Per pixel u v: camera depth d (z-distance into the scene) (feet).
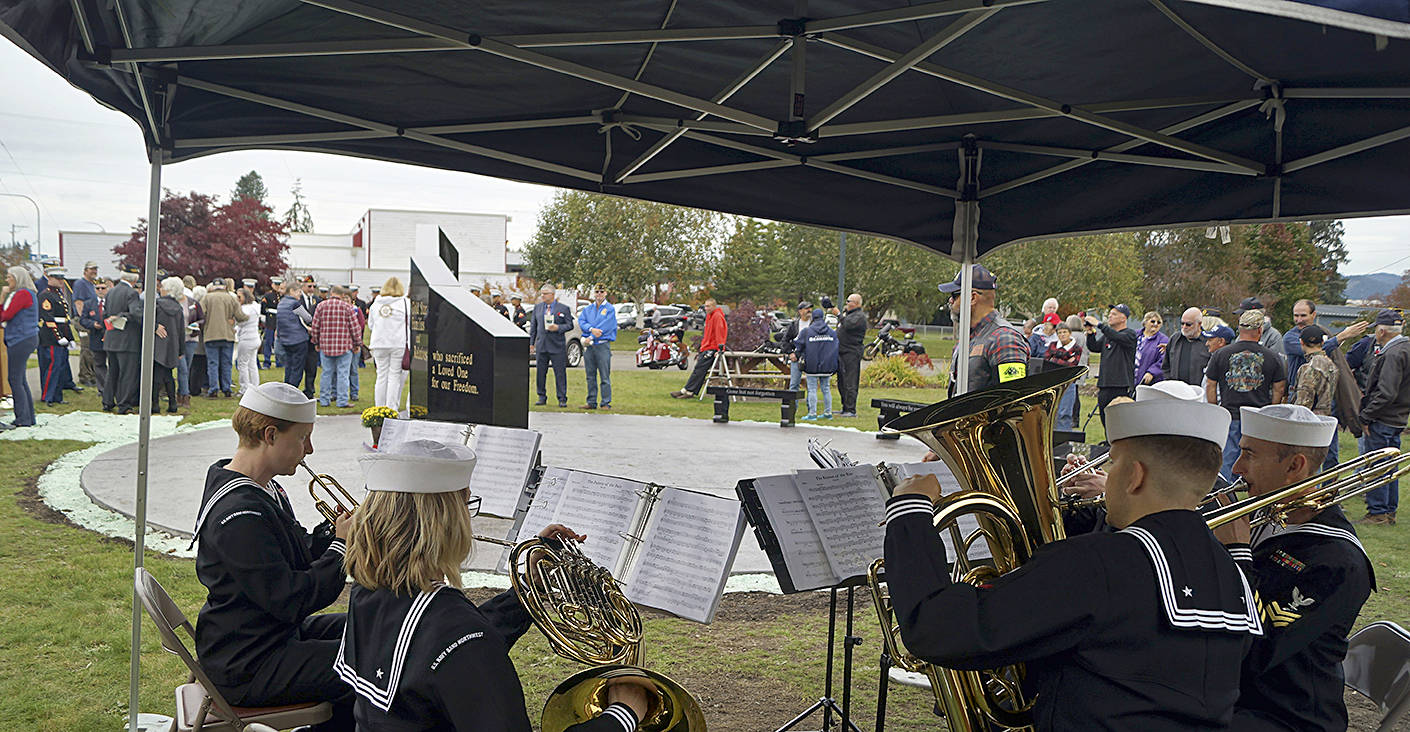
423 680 6.14
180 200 114.01
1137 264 82.64
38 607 16.60
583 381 59.16
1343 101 12.11
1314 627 7.36
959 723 7.17
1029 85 12.94
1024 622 6.00
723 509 10.00
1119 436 6.78
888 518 6.90
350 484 25.59
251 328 43.19
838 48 12.10
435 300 24.53
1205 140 13.93
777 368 57.36
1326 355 25.50
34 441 30.58
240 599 8.84
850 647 11.76
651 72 12.91
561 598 7.27
